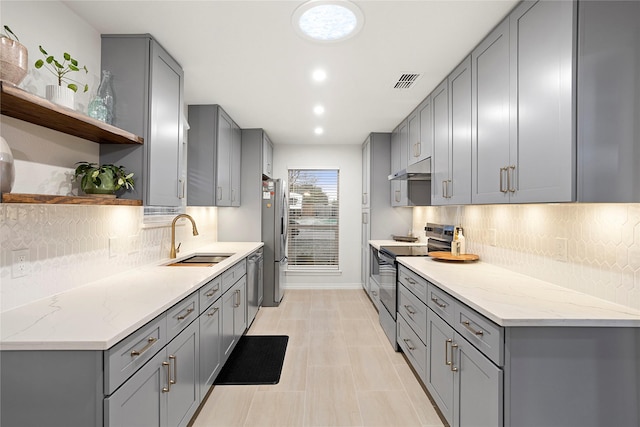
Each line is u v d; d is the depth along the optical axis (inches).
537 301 61.6
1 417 45.6
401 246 149.7
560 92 54.9
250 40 82.7
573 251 69.0
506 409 53.5
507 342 53.2
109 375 45.7
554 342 53.5
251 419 82.0
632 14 52.7
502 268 95.4
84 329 48.3
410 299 104.1
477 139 84.4
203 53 89.8
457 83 96.5
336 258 216.7
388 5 68.2
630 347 53.8
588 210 65.2
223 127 141.7
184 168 133.3
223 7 69.2
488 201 79.0
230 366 109.8
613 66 52.4
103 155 80.1
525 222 85.0
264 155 179.6
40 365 45.3
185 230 135.5
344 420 81.6
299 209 216.4
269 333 138.9
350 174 213.6
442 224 142.3
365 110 141.1
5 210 55.8
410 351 104.1
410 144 144.4
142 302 61.5
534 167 61.9
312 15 72.2
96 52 78.8
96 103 71.7
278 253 176.6
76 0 66.9
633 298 56.2
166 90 88.4
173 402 65.8
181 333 69.7
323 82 110.3
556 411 53.7
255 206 174.7
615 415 54.0
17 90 45.6
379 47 86.2
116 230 86.7
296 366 109.7
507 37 70.9
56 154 66.6
